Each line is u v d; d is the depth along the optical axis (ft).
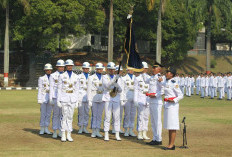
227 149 43.98
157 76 46.83
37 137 51.19
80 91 55.52
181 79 157.69
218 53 277.64
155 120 46.78
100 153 40.68
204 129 59.67
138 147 44.78
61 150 42.19
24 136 51.67
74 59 215.10
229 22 224.12
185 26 230.27
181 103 110.52
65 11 179.73
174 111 42.88
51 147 44.01
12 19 187.42
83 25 212.43
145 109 50.49
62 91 48.60
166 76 43.60
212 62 254.06
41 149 42.70
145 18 225.15
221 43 317.01
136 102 49.67
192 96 149.69
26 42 189.26
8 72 188.34
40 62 198.39
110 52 175.52
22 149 42.60
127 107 53.21
